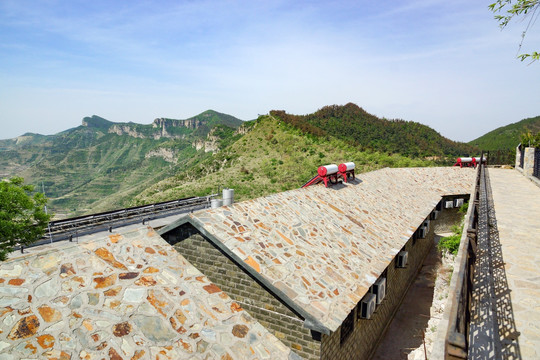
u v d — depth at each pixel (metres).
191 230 9.12
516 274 7.39
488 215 12.69
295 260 8.62
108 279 5.43
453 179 25.67
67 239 19.19
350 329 9.66
